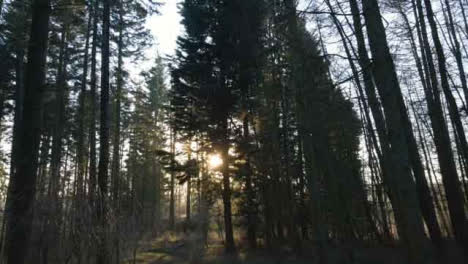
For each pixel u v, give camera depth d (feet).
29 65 22.66
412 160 40.86
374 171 61.46
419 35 42.06
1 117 65.77
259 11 40.06
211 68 60.34
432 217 38.55
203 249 55.98
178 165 60.85
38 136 22.20
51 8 24.48
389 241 50.62
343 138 50.24
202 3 62.03
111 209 27.48
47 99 62.64
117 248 27.48
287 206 54.54
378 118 26.37
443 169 38.11
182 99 61.41
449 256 32.27
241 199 62.85
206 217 65.62
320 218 35.32
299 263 41.14
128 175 88.38
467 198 55.72
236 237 76.74
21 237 20.65
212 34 59.31
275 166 57.52
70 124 67.56
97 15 51.65
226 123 60.39
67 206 24.81
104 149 41.83
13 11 44.83
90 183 27.17
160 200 119.65
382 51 16.79
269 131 56.49
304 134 36.81
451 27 46.24
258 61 48.98
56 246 23.70
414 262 15.16
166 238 75.31
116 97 61.41
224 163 59.88
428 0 40.09
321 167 40.57
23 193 21.13
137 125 91.76
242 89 58.49
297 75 28.63
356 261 38.60
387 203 62.44
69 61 65.21
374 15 17.20
